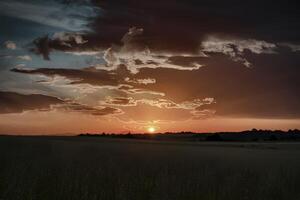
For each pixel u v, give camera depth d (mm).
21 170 13352
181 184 12438
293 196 12469
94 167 15117
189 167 16438
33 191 10875
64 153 21141
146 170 15008
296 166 17609
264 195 12172
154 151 25641
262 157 22344
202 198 11602
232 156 22672
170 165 16656
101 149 25969
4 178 12062
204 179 13508
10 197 10438
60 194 10953
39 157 18219
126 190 11578
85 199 10727
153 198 11172
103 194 11172
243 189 12406
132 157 20203
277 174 14945
